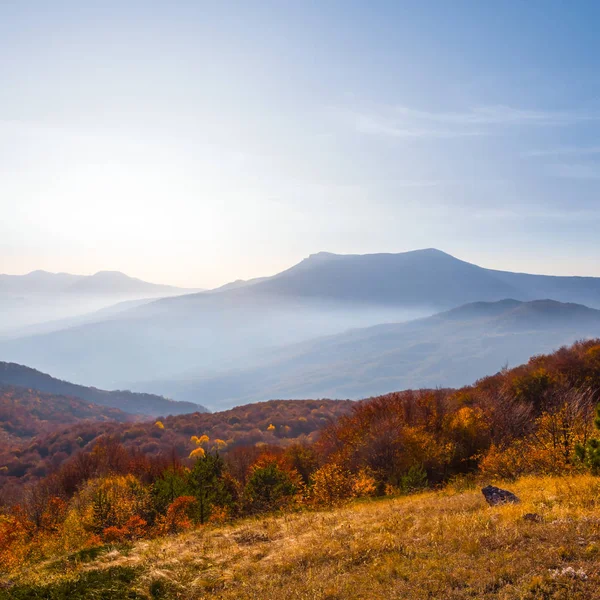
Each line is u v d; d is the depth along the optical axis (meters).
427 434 41.06
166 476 40.03
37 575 13.28
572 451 24.39
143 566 13.52
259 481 34.53
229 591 11.68
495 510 14.66
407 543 12.69
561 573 9.23
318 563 12.61
